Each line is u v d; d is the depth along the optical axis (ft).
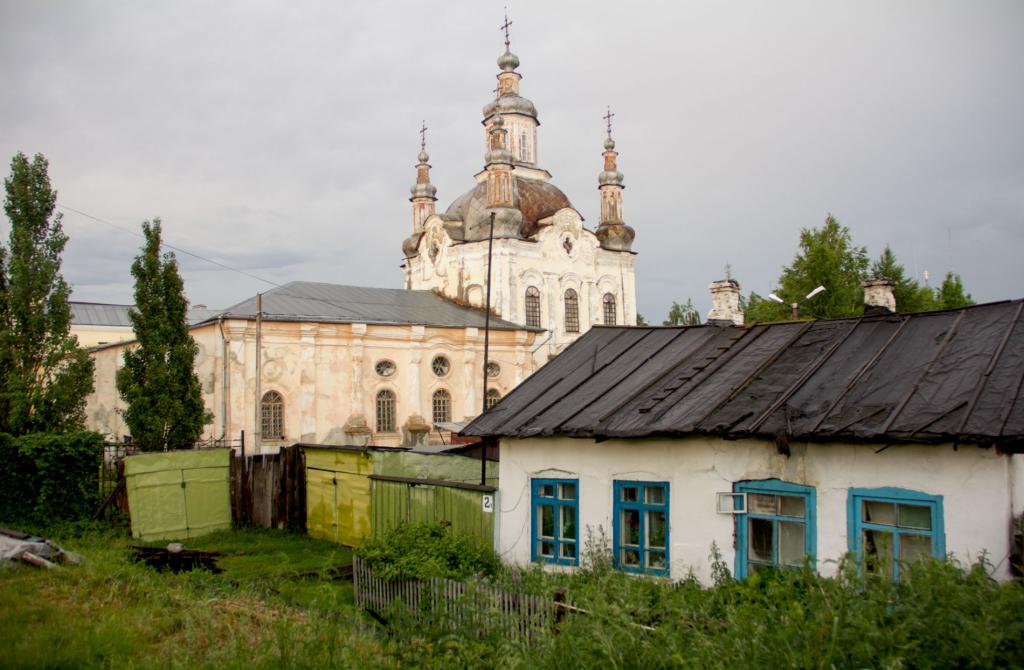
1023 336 39.32
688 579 40.27
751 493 41.01
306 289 148.77
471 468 71.46
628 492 46.52
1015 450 32.89
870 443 36.29
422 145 204.33
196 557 66.74
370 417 138.10
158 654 32.27
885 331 45.42
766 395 42.42
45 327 78.07
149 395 86.12
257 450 113.19
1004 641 20.97
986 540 33.60
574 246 178.81
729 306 61.31
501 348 155.84
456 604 36.29
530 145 193.47
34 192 79.97
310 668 28.91
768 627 24.84
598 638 24.62
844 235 129.80
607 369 54.95
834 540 37.73
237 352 124.98
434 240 177.99
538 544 50.49
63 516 73.15
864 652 21.33
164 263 88.69
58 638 32.60
